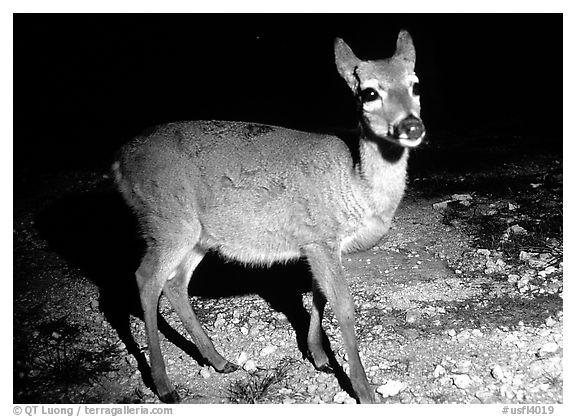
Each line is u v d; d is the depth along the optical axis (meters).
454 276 1.98
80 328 1.84
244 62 6.72
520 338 1.60
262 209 1.51
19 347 1.75
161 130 1.61
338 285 1.47
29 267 2.29
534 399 1.39
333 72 6.23
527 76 5.70
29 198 3.16
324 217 1.47
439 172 3.18
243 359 1.62
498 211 2.49
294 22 7.04
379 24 6.88
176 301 1.63
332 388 1.49
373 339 1.66
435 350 1.58
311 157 1.49
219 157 1.53
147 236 1.57
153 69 6.61
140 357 1.67
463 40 6.58
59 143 4.44
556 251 2.04
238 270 2.14
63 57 6.76
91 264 2.29
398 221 2.47
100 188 3.23
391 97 1.37
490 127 4.28
